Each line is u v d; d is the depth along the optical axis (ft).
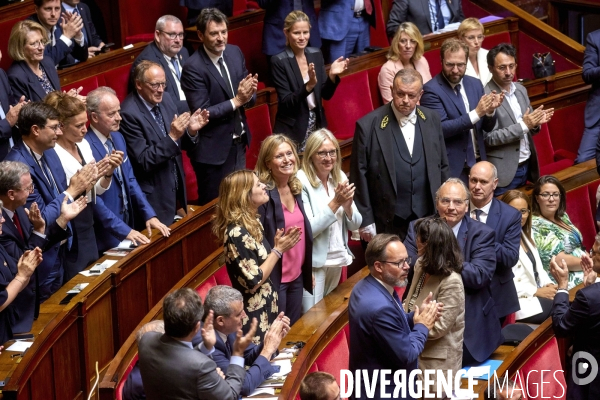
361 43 90.99
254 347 48.34
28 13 81.82
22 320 50.70
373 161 65.46
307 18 75.20
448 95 71.72
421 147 65.92
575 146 95.30
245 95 69.67
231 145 71.31
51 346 48.67
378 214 66.39
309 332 52.39
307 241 56.54
